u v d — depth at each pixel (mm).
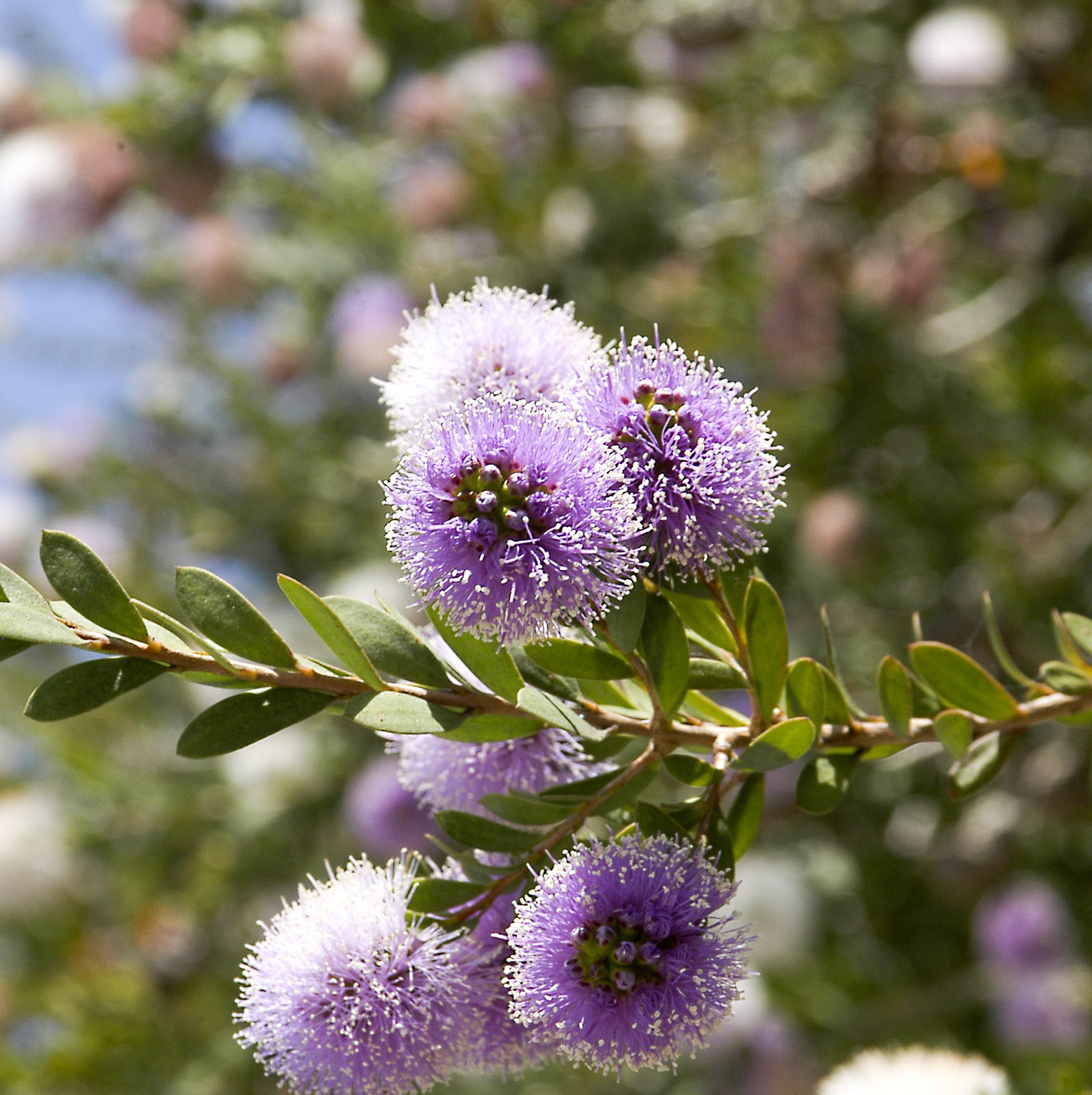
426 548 299
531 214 974
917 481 838
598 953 298
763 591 315
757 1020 689
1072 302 939
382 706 306
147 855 880
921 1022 730
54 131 923
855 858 784
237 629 305
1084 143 894
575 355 319
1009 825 761
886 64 936
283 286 1030
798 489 849
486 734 308
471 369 317
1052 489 834
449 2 950
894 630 807
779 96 962
